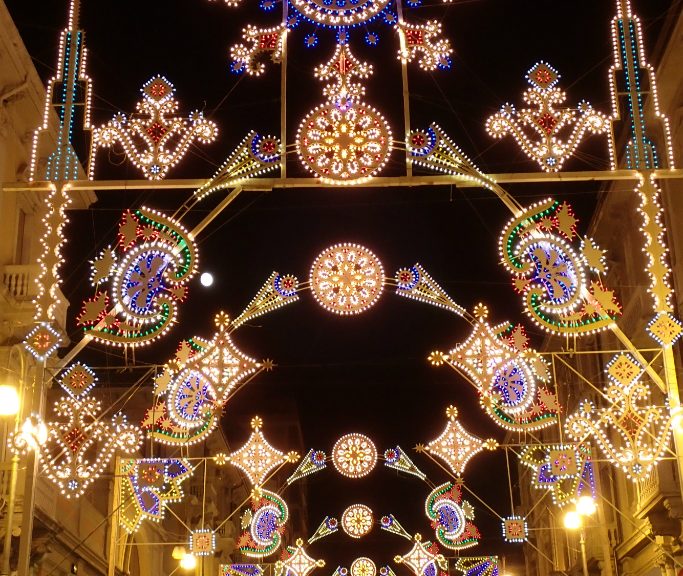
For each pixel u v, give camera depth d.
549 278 14.27
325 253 15.21
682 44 21.34
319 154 13.98
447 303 15.98
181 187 14.41
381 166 14.02
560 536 40.09
